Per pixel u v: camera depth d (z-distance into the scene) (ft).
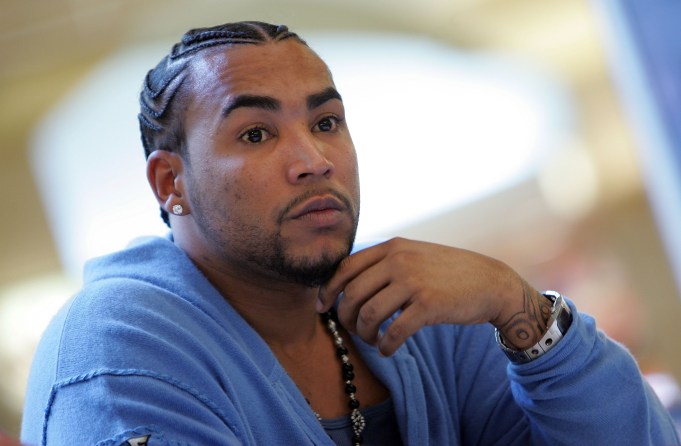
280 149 5.95
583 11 25.43
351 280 6.26
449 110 27.27
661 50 14.56
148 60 24.85
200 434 5.25
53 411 5.38
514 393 6.67
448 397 7.21
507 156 27.37
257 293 6.34
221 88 6.02
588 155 26.99
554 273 26.58
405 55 26.48
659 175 15.44
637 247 26.27
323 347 6.75
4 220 25.48
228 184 5.93
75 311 5.88
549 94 26.94
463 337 7.47
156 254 6.53
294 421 5.96
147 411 5.15
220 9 24.48
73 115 25.16
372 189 27.25
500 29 26.17
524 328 6.34
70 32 23.75
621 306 25.66
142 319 5.75
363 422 6.54
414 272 6.19
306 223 5.89
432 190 27.20
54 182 25.62
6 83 24.30
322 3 25.07
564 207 27.14
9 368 24.66
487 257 6.47
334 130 6.31
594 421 6.41
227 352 5.99
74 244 25.82
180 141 6.25
